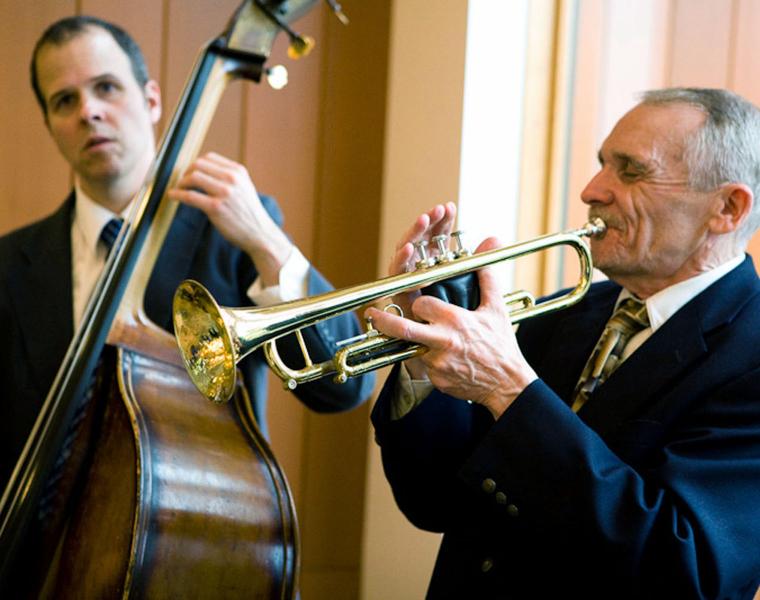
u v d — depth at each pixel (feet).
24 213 9.70
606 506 5.55
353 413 10.71
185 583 6.36
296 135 10.50
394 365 6.55
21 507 6.76
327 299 5.67
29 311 7.77
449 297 5.87
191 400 7.00
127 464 6.41
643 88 9.75
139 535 6.18
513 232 10.00
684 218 6.29
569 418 5.74
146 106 8.11
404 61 9.97
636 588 5.61
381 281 5.76
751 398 5.90
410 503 6.72
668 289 6.45
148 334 7.13
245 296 7.91
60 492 6.80
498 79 9.86
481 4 9.75
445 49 9.78
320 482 10.67
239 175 7.48
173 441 6.60
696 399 6.02
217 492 6.56
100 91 7.82
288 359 7.72
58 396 6.90
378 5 10.57
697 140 6.28
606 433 6.13
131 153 7.91
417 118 9.91
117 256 7.17
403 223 9.97
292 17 7.85
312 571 10.60
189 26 10.11
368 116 10.63
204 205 7.34
